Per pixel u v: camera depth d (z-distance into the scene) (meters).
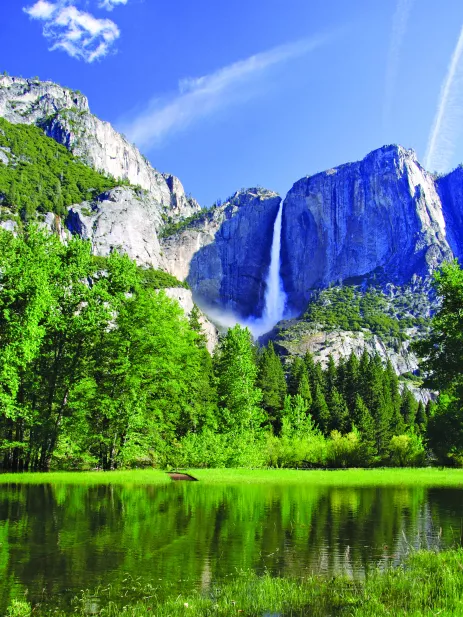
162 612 8.70
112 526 16.31
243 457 46.69
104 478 31.17
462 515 19.59
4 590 10.04
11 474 32.97
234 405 52.75
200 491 26.61
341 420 88.88
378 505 22.52
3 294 32.94
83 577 10.91
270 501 23.27
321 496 25.91
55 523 16.72
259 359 105.06
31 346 32.59
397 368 178.12
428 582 9.45
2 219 172.12
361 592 9.43
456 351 33.56
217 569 11.64
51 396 37.78
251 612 8.64
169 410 45.09
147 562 12.12
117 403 38.09
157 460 44.84
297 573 11.37
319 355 167.25
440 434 36.09
